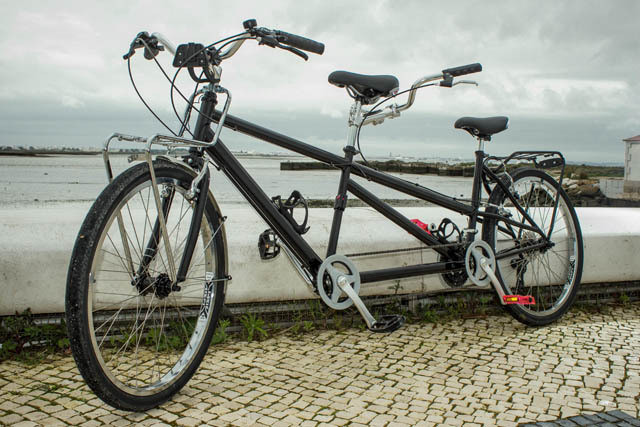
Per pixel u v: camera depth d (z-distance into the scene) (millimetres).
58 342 2555
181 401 2064
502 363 2537
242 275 2883
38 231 2664
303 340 2836
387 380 2307
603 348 2773
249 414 1951
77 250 1711
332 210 3410
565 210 3393
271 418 1920
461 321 3230
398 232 3176
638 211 4082
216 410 1983
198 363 2191
